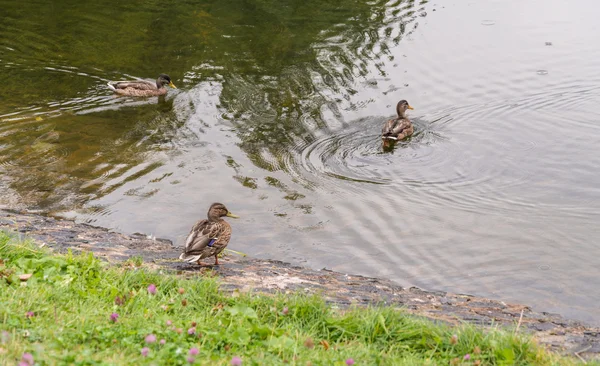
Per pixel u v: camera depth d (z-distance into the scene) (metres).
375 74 23.80
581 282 12.95
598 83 23.12
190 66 24.30
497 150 19.05
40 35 26.78
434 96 22.45
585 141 19.44
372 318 9.09
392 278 12.99
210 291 9.70
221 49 25.64
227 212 12.58
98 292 9.30
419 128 20.34
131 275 9.93
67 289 9.16
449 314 10.53
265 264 12.90
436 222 15.34
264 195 16.34
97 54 25.27
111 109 21.12
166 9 29.72
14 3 30.25
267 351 7.95
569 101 21.98
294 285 11.33
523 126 20.45
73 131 19.47
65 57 24.91
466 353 8.49
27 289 8.96
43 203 15.30
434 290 12.50
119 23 28.20
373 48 25.86
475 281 12.97
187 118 20.67
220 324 8.62
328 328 9.04
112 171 17.20
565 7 30.25
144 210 15.38
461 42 26.52
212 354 7.62
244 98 21.98
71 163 17.53
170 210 15.45
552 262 13.71
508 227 15.16
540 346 8.75
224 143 19.11
